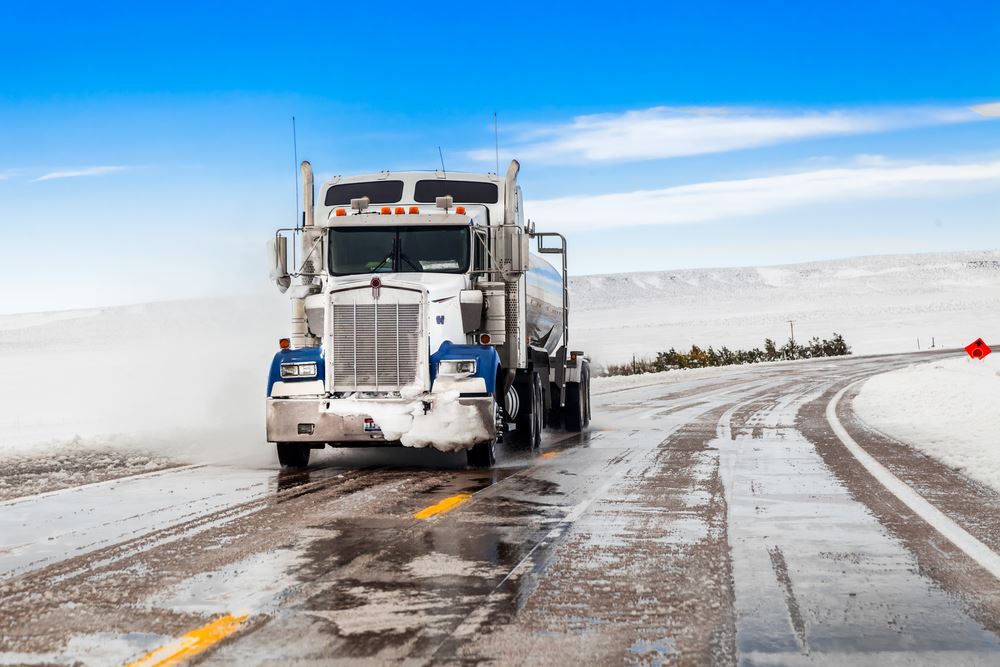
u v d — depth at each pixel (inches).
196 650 179.9
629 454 542.3
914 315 5836.6
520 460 515.8
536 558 261.0
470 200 552.7
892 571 246.7
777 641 186.7
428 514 334.3
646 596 220.5
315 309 513.7
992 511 340.2
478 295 521.7
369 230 529.7
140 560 258.4
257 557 261.9
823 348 3486.7
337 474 452.8
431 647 181.9
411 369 474.0
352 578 237.5
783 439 627.5
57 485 410.9
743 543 282.4
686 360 2628.0
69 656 176.7
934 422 732.0
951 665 173.3
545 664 172.2
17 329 4424.2
